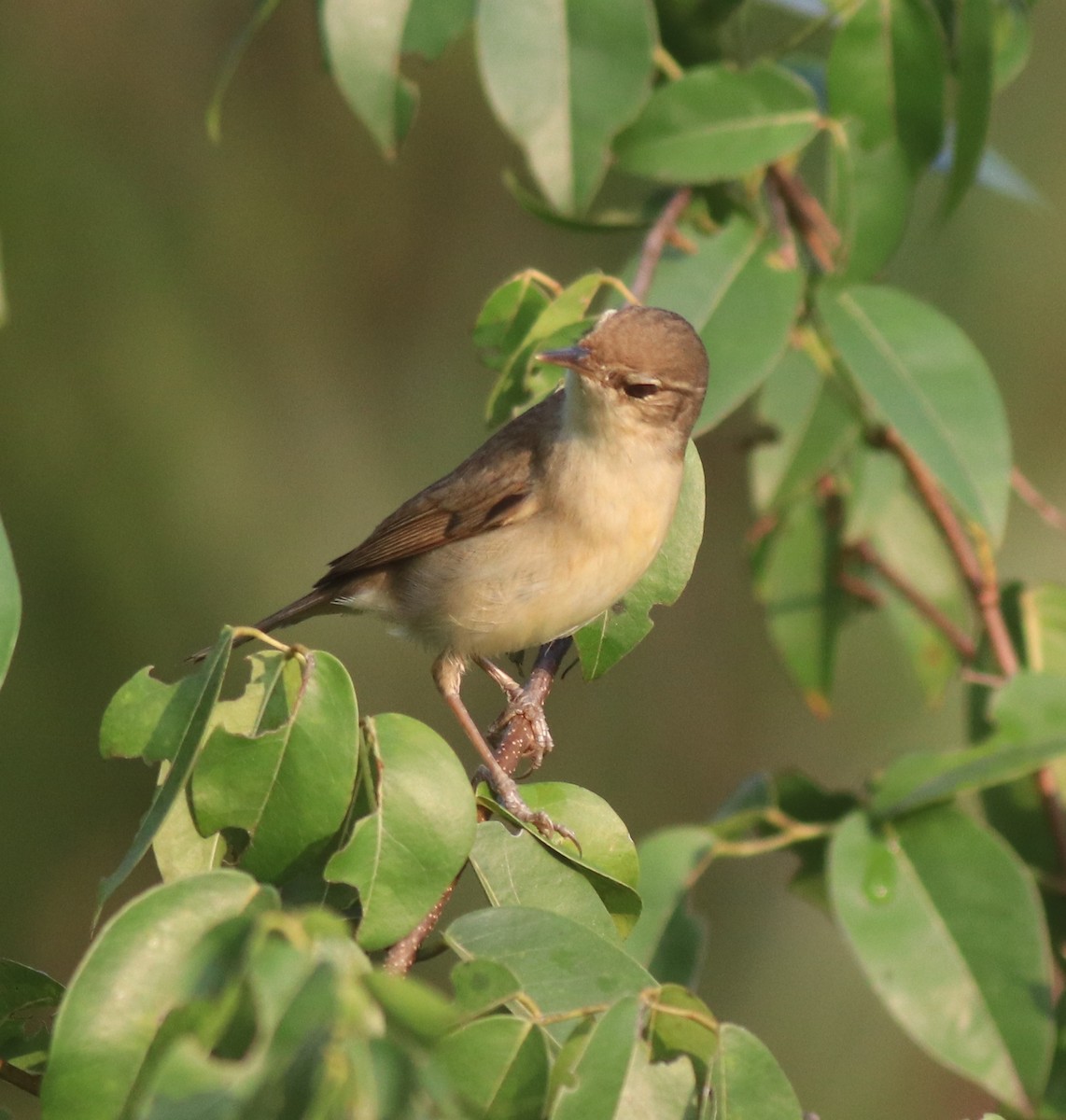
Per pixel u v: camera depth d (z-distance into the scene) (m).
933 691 12.40
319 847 6.05
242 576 14.37
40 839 13.84
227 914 4.98
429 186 16.25
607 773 16.05
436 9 8.74
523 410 9.21
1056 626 11.05
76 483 13.84
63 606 13.70
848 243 9.70
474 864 6.52
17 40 14.75
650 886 9.57
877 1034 14.69
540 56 8.67
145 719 5.93
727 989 14.98
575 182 8.71
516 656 10.20
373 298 16.02
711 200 10.05
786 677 16.36
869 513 11.80
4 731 13.56
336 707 6.00
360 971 4.27
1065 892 10.54
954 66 9.95
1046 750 9.05
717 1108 5.31
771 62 9.88
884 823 9.01
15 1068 6.16
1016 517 15.60
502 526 8.87
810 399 11.86
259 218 15.48
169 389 14.36
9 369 13.84
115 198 14.68
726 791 16.11
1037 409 15.29
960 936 8.73
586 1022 5.44
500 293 8.84
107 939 4.91
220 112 15.57
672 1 10.42
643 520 8.58
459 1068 5.02
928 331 9.41
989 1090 8.50
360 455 15.50
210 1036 4.34
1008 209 15.06
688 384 8.61
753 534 12.26
